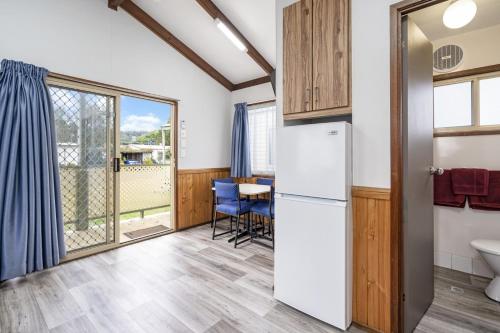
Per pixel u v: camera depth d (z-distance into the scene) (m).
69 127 2.75
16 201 2.27
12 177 2.21
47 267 2.49
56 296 2.02
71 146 2.77
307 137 1.72
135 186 4.54
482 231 2.34
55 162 2.53
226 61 4.09
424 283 1.80
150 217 4.75
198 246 3.22
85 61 2.78
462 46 2.46
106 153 3.07
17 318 1.74
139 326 1.66
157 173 4.88
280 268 1.89
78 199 2.85
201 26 3.38
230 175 4.71
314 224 1.68
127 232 3.72
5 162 2.19
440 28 2.37
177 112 3.83
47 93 2.45
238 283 2.24
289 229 1.82
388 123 1.52
